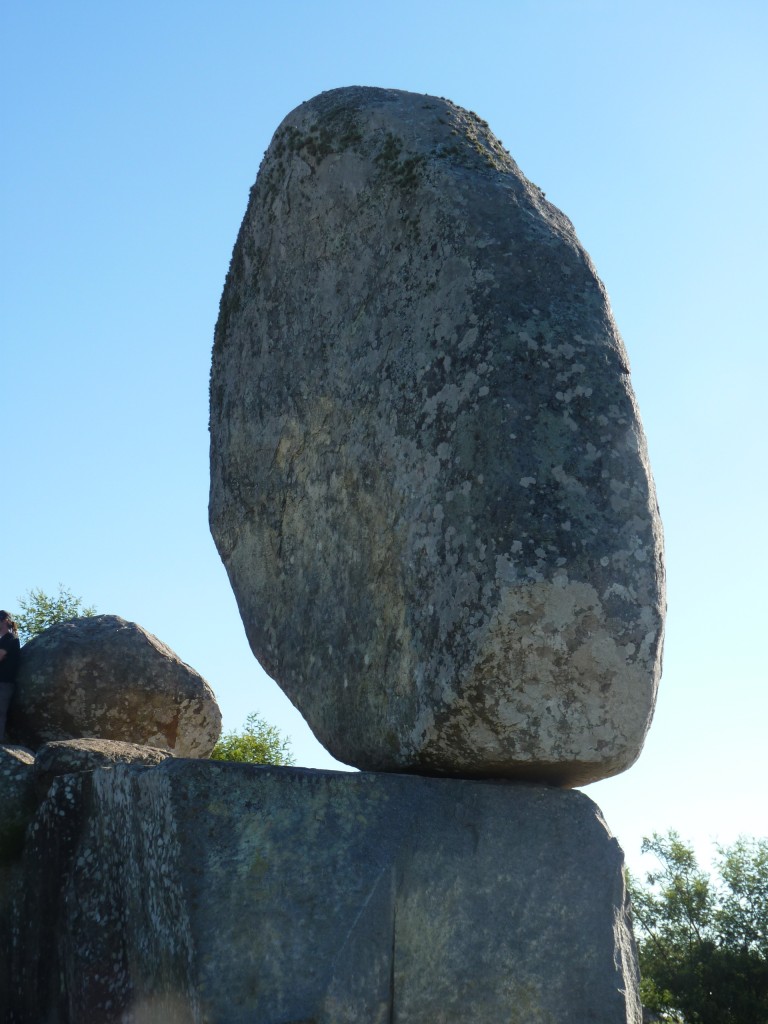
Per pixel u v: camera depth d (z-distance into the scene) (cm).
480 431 339
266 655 436
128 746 456
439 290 367
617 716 328
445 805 336
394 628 363
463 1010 322
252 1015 306
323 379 414
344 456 398
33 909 407
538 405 337
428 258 373
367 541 382
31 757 460
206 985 307
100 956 368
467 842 333
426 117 399
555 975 329
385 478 373
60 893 394
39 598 1517
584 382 341
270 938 314
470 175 377
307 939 315
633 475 337
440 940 325
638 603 329
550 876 336
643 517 334
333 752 397
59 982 384
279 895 318
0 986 417
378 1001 315
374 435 382
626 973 337
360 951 316
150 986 340
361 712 375
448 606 336
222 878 317
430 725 336
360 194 405
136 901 353
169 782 326
